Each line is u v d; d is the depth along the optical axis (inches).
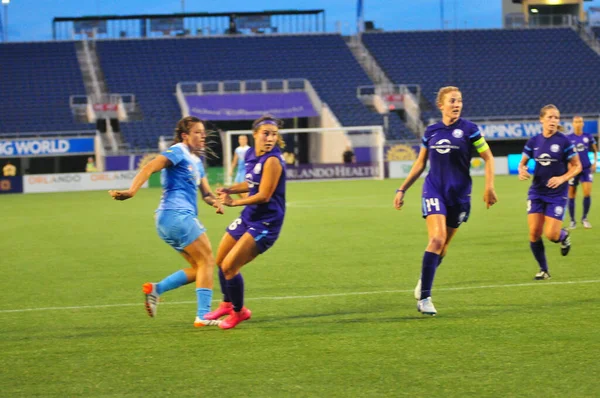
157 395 340.5
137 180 457.4
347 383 350.6
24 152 2696.9
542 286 600.7
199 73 3267.7
